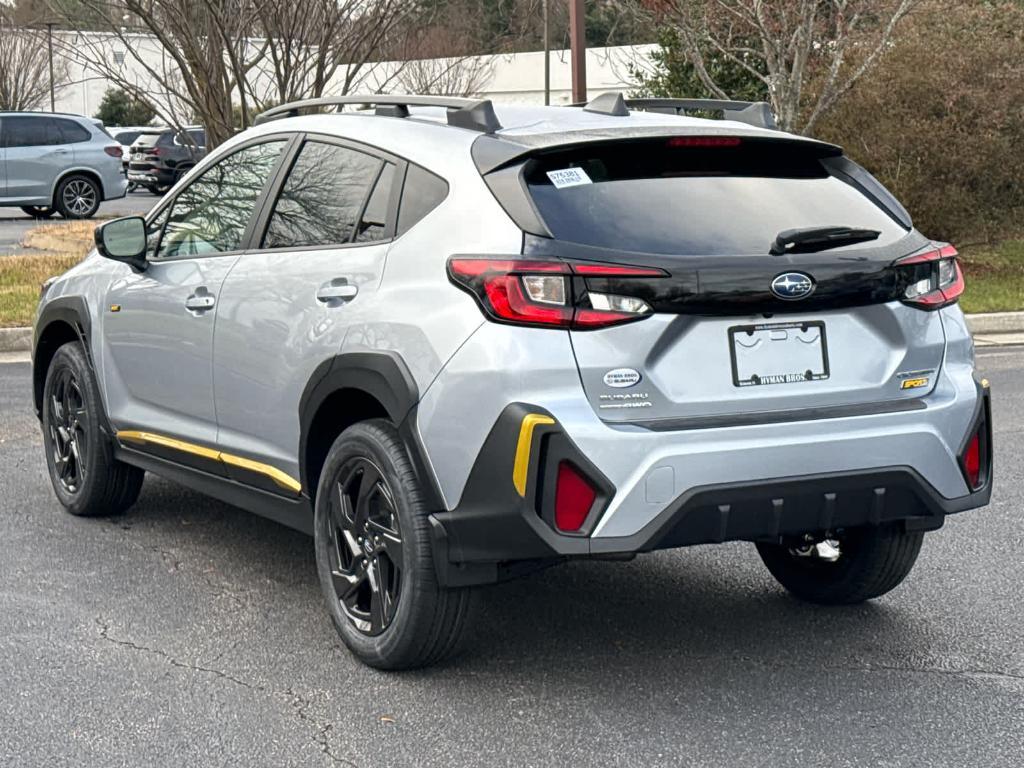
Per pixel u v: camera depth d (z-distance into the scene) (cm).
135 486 622
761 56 1619
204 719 396
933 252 432
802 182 438
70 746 376
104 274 603
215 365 512
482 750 375
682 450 382
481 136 430
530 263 383
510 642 466
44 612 493
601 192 407
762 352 402
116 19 1397
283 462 480
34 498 664
